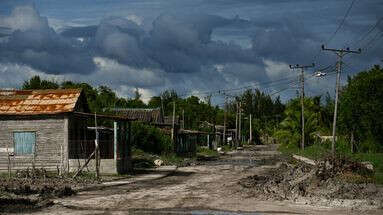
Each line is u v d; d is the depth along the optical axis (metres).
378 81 48.81
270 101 198.88
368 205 20.28
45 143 35.06
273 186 27.92
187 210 19.14
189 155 64.44
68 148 34.81
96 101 69.69
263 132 156.00
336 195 23.31
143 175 35.56
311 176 29.98
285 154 72.88
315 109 78.81
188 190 26.02
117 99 100.25
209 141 93.12
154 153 55.56
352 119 50.59
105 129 38.38
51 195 23.12
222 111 140.25
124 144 38.03
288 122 78.69
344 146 56.38
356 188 24.64
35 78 68.69
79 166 34.66
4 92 37.34
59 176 31.70
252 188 26.91
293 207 20.00
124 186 28.03
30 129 35.25
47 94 36.94
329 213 18.47
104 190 25.95
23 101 36.34
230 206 20.19
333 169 30.11
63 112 34.56
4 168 35.25
